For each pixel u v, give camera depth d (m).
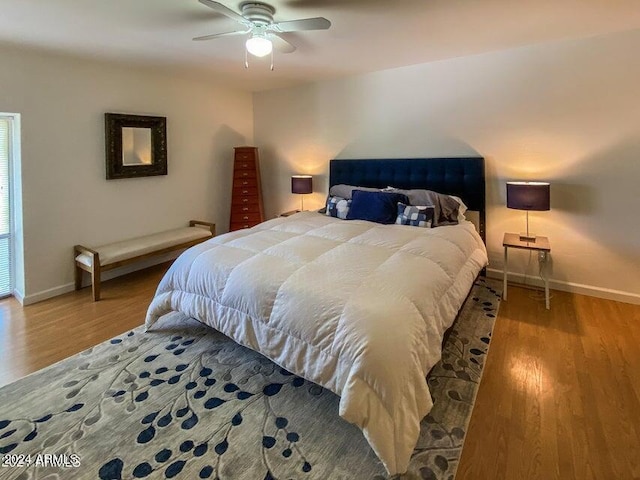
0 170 3.26
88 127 3.59
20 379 2.16
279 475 1.51
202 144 4.78
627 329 2.72
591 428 1.76
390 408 1.51
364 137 4.38
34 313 3.09
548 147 3.32
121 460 1.58
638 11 2.49
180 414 1.87
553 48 3.17
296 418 1.84
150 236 4.14
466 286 2.53
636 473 1.51
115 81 3.76
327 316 1.77
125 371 2.25
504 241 3.29
